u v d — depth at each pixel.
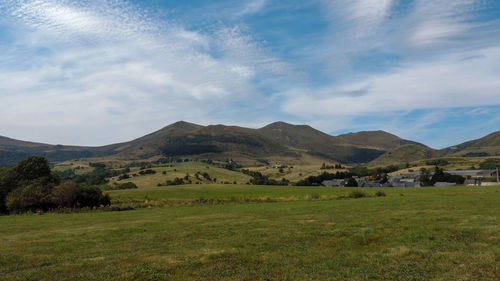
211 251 17.08
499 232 18.83
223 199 64.56
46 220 40.84
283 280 12.20
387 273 12.56
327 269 13.38
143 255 16.72
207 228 25.75
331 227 23.45
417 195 58.44
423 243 17.03
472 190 65.69
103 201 71.00
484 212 28.45
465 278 11.65
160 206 59.84
